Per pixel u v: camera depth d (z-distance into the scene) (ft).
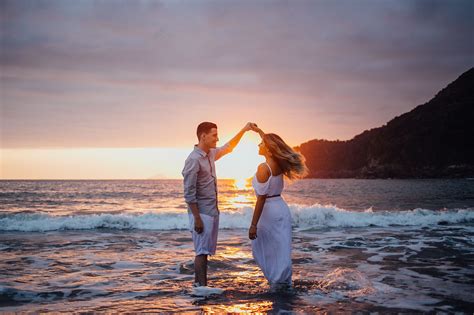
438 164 379.35
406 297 13.85
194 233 15.51
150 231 36.52
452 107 403.34
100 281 16.89
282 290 15.02
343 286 15.53
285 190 166.71
